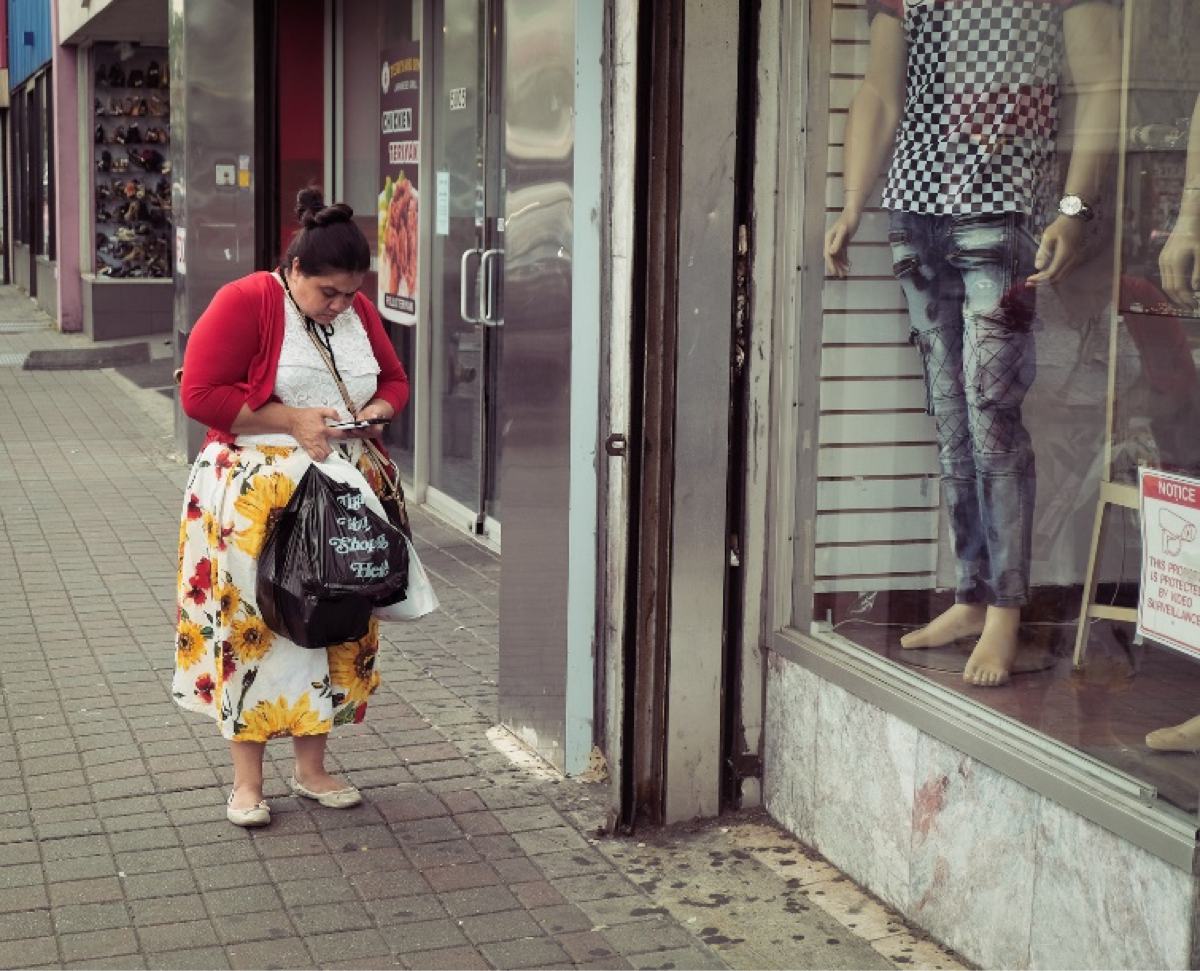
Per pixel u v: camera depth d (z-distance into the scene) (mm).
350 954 3713
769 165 4246
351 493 4176
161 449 11320
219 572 4230
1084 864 3244
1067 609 3594
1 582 7293
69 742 5113
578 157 4461
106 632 6453
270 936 3795
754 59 4207
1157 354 3387
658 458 4324
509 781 4805
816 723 4246
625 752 4363
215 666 4352
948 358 3977
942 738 3691
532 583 4969
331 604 4105
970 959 3627
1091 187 3609
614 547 4543
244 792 4469
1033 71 3795
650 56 4195
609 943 3777
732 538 4430
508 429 5047
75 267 19922
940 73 3992
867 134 4148
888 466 4113
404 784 4777
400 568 4238
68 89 19594
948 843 3693
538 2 4672
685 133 4188
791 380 4328
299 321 4234
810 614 4379
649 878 4141
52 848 4277
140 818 4496
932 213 4016
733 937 3803
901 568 4090
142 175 18969
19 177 26281
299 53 10258
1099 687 3424
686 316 4258
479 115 7965
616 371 4426
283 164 10359
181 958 3676
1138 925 3098
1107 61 3562
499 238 7805
